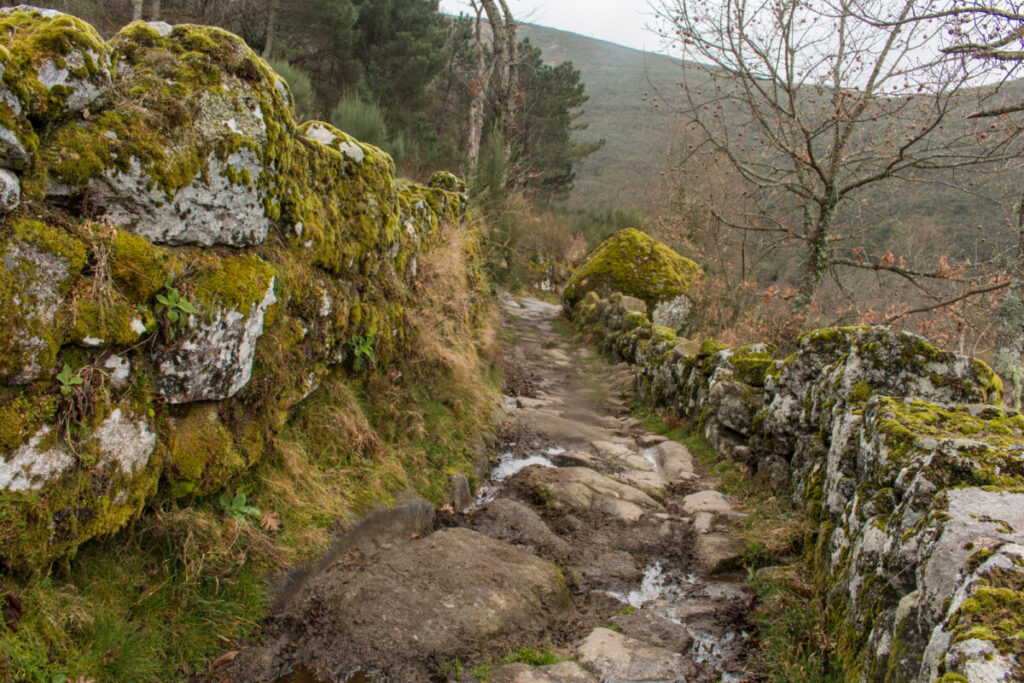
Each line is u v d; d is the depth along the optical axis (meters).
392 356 5.54
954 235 12.45
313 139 4.45
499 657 3.12
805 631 3.38
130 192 2.83
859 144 10.16
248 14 16.58
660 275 14.95
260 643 2.97
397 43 22.05
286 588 3.26
